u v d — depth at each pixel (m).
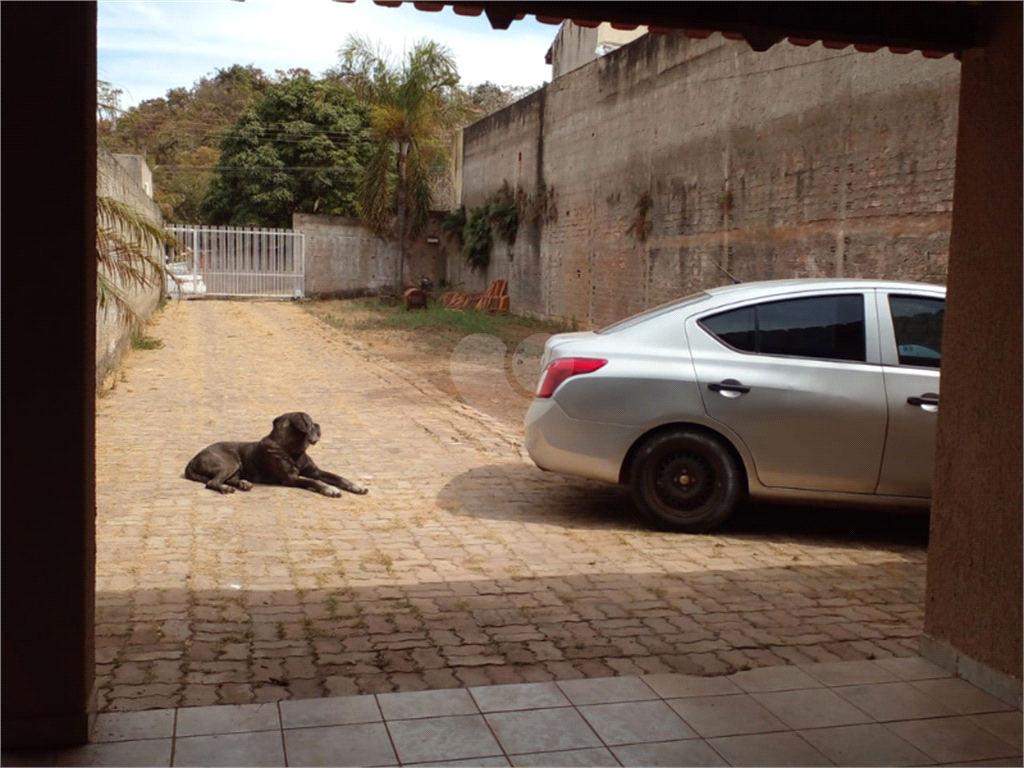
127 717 3.58
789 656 4.38
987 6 3.88
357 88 29.92
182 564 5.49
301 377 13.84
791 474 6.17
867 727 3.67
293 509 6.79
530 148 25.36
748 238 14.84
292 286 31.47
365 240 32.31
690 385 6.17
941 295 6.26
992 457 3.95
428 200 31.11
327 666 4.14
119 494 7.01
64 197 3.11
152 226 11.38
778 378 6.12
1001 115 3.85
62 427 3.19
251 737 3.46
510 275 27.06
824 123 12.87
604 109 20.52
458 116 29.94
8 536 3.21
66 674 3.31
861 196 12.15
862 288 6.30
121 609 4.75
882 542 6.37
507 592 5.17
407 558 5.74
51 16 3.03
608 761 3.38
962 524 4.12
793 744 3.53
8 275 3.10
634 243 19.12
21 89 3.04
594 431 6.30
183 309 26.41
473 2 3.64
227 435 9.34
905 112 11.34
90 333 3.27
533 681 4.04
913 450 6.04
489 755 3.40
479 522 6.58
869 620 4.88
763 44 3.79
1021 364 3.79
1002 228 3.86
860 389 6.07
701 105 16.20
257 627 4.57
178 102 61.44
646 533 6.38
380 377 14.03
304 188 38.28
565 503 7.14
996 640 3.96
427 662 4.21
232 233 30.88
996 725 3.70
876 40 3.86
